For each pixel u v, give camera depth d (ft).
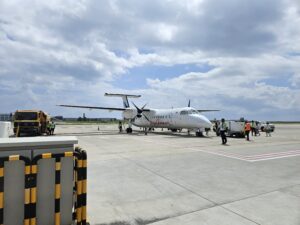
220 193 18.30
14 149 10.37
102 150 41.81
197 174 24.32
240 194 18.06
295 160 32.63
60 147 11.39
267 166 28.48
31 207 10.30
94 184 20.70
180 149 43.32
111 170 26.05
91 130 122.21
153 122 90.79
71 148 11.68
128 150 41.88
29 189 10.27
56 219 10.96
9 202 10.10
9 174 10.12
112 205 15.88
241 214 14.30
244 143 55.47
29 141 10.57
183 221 13.38
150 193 18.35
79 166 11.53
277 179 22.43
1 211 9.71
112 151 40.52
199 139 65.21
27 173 10.25
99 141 59.16
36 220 10.64
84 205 11.61
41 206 10.78
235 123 77.71
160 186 20.16
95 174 24.26
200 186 20.16
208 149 43.55
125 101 110.32
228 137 78.84
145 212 14.71
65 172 11.41
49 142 10.99
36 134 65.67
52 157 10.82
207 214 14.34
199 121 72.33
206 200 16.78
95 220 13.55
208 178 22.74
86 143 54.19
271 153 38.93
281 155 36.94
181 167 27.66
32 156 10.73
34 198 10.37
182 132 101.04
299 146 49.39
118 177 23.08
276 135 89.20
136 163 29.94
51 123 84.33
